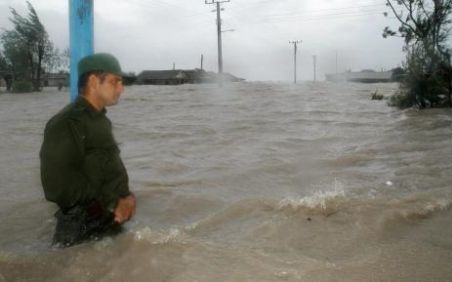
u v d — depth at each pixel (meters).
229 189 4.66
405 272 2.53
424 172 5.12
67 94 39.38
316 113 14.07
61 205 2.89
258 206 3.77
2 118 15.38
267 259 2.69
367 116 12.98
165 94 31.03
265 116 13.24
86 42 4.20
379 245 2.92
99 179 2.94
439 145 7.09
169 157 6.70
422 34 16.22
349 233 3.11
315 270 2.54
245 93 29.78
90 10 4.20
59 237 3.02
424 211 3.56
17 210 4.05
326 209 3.62
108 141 2.99
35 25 47.59
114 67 2.92
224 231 3.26
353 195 4.11
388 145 7.21
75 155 2.81
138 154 7.07
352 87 38.34
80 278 2.53
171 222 3.59
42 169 2.79
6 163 6.52
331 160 6.05
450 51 15.79
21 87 43.62
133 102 23.06
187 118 13.38
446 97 15.98
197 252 2.79
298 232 3.14
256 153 6.85
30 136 10.05
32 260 2.76
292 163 5.89
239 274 2.49
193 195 4.34
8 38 47.66
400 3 16.44
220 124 11.26
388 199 3.87
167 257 2.71
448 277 2.47
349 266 2.60
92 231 3.00
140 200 4.24
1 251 2.98
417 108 15.75
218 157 6.59
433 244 2.93
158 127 10.95
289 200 3.86
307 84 48.88
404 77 16.73
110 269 2.60
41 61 48.88
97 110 2.94
